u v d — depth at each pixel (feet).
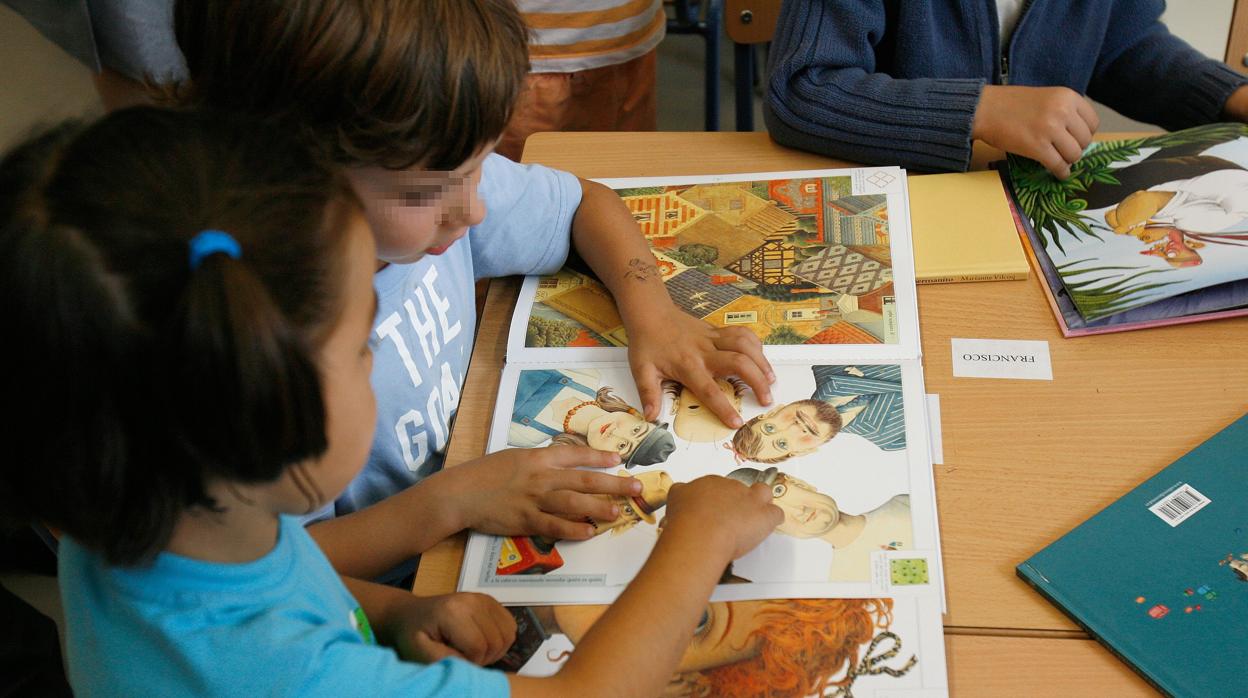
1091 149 3.21
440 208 2.34
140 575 1.56
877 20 3.62
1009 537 2.17
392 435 2.81
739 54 5.03
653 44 5.22
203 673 1.57
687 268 2.96
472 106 2.15
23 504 1.42
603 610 2.10
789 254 2.98
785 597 2.06
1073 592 2.02
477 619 2.05
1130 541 2.10
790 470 2.33
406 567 2.69
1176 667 1.86
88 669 1.67
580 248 3.08
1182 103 3.81
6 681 3.67
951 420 2.46
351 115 2.07
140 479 1.32
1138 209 2.94
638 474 2.37
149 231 1.24
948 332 2.71
